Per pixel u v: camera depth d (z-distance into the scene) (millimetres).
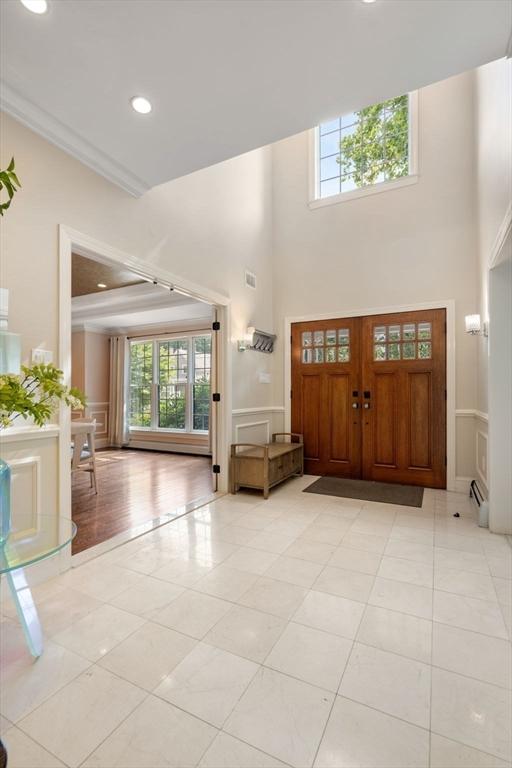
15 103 2045
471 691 1414
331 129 5047
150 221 3109
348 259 4750
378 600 2020
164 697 1388
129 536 2906
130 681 1464
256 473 3961
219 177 4059
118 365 7598
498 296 3014
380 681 1464
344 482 4504
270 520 3256
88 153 2475
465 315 4094
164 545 2744
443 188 4234
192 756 1165
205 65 1862
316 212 4969
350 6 1577
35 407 1513
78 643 1682
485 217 3262
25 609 1616
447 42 1762
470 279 4078
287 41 1741
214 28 1666
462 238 4125
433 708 1338
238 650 1637
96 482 4402
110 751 1181
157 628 1789
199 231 3715
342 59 1852
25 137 2180
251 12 1598
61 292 2354
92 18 1603
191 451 6871
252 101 2115
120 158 2598
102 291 5355
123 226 2854
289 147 5191
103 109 2145
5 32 1665
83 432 4047
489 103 2963
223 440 4105
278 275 5191
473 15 1619
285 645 1668
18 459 2129
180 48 1765
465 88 4148
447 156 4223
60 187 2379
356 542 2779
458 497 3896
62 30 1657
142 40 1716
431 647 1652
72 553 2605
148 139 2416
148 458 6508
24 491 2156
